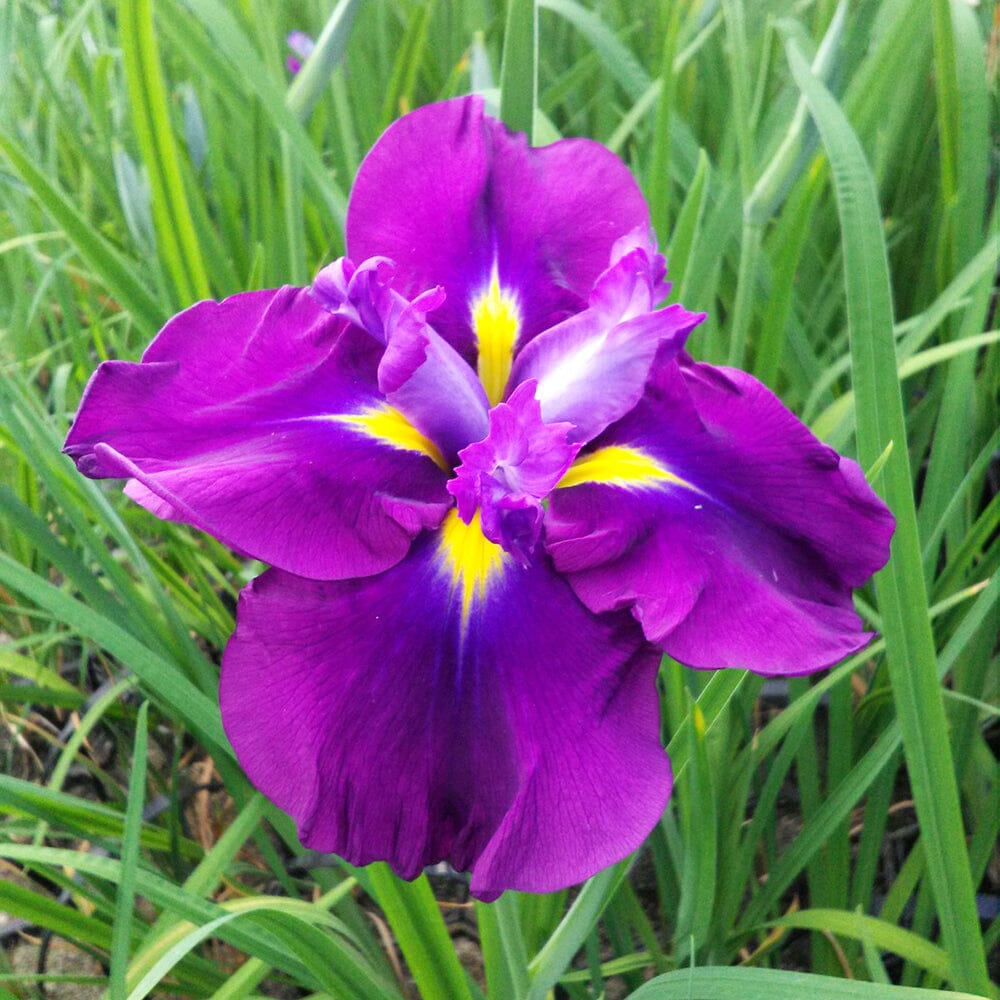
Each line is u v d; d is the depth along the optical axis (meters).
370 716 0.20
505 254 0.26
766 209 0.33
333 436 0.22
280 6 0.56
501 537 0.21
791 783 0.41
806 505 0.21
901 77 0.49
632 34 0.61
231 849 0.28
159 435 0.20
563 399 0.23
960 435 0.36
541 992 0.25
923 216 0.52
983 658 0.36
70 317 0.43
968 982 0.27
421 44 0.50
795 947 0.37
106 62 0.48
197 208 0.43
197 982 0.30
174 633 0.34
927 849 0.26
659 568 0.21
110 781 0.37
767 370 0.36
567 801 0.20
